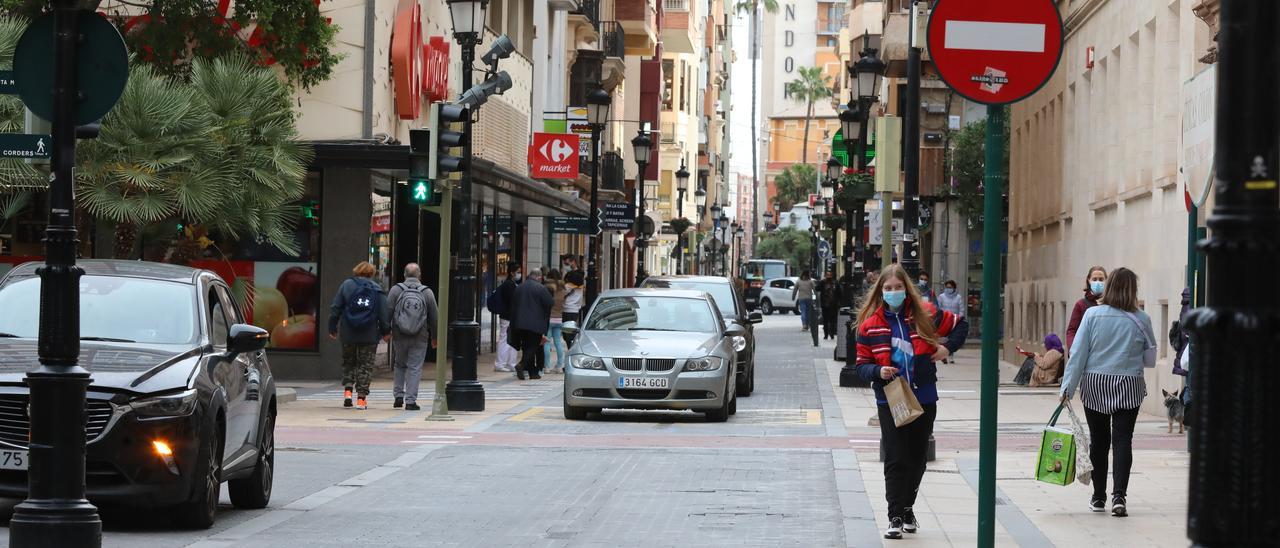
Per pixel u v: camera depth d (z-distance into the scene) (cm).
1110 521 1283
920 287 3562
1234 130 428
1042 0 834
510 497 1468
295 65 2791
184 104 2230
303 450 1889
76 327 963
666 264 11088
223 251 3127
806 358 4450
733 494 1491
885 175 2131
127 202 2195
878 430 2214
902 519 1184
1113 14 3028
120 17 2739
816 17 19550
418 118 3516
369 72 3197
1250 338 418
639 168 5144
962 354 5006
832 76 19350
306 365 3138
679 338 2408
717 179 14338
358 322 2475
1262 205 425
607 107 3916
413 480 1605
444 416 2316
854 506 1385
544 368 3647
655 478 1630
